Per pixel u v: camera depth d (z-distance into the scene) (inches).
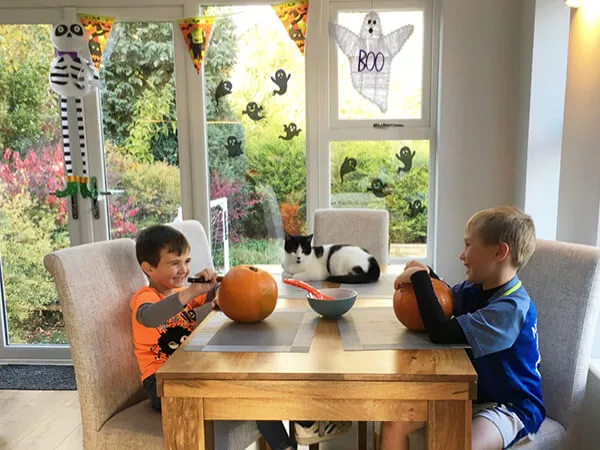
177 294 50.7
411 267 49.1
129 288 61.4
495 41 100.5
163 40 109.6
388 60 103.5
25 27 109.6
